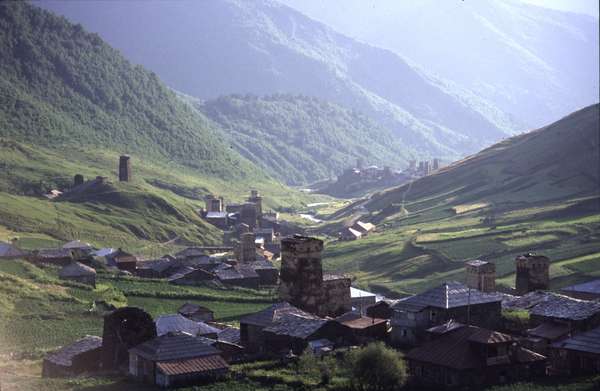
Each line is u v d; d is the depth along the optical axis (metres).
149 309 189.75
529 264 195.62
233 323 172.50
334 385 113.81
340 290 176.88
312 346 134.12
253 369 122.88
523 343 131.50
